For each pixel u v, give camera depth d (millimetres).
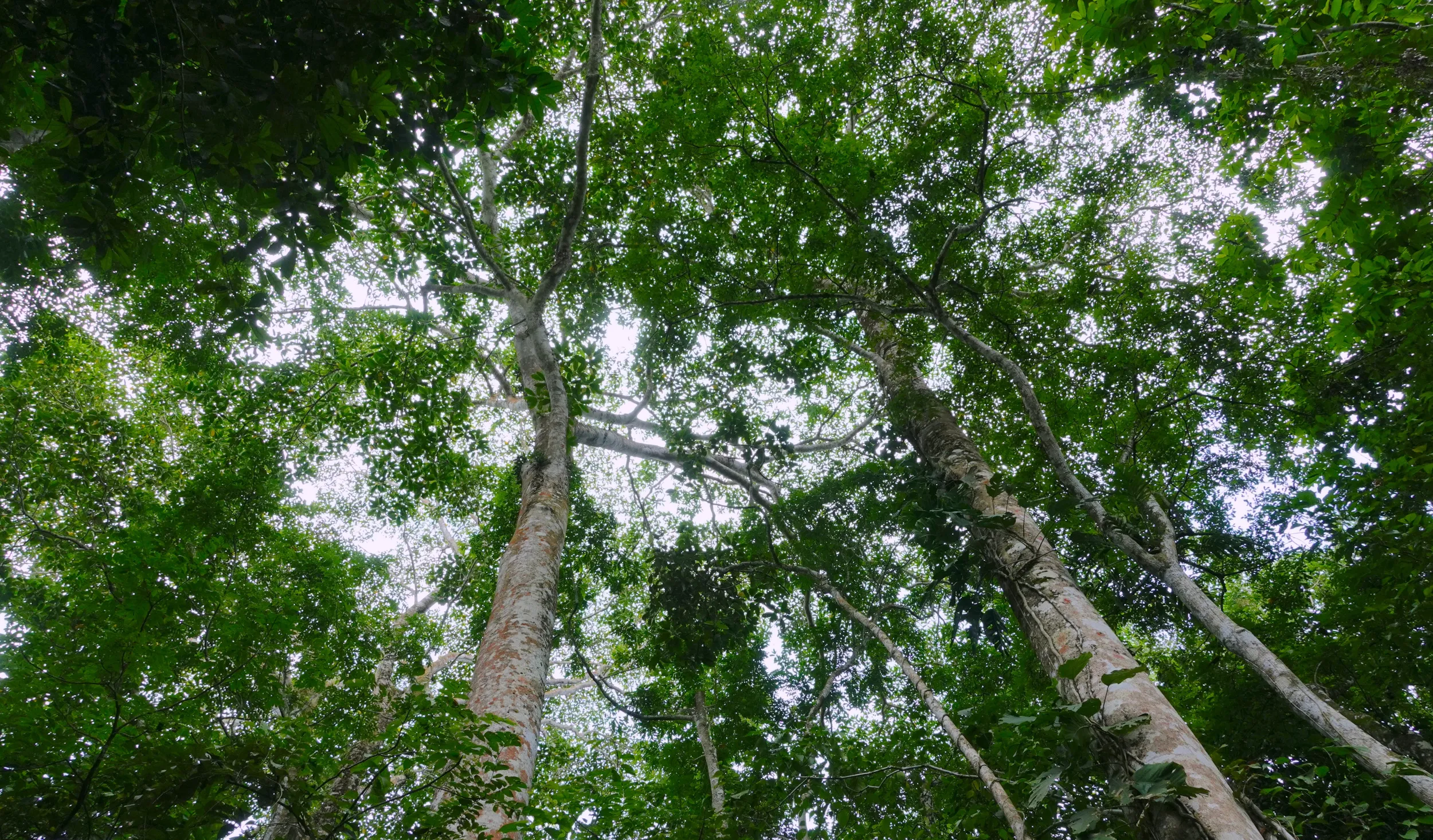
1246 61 6012
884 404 10477
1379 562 6316
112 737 2887
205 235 7562
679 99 9703
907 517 8406
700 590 10406
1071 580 6492
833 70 9922
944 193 8891
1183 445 10055
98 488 10852
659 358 11570
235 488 8977
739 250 9859
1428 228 5293
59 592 7953
